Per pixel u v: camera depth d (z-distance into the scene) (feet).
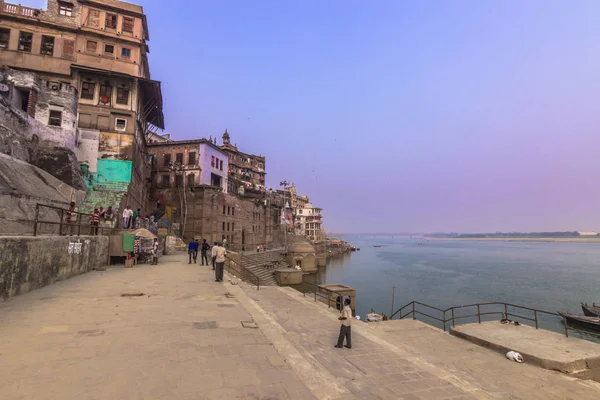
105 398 16.35
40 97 91.04
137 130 118.01
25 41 106.52
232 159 232.32
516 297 140.15
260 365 21.42
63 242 51.34
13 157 72.49
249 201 214.48
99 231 77.20
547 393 25.96
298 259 196.34
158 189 169.89
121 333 26.68
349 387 20.54
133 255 74.74
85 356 21.61
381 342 32.32
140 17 117.70
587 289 158.10
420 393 20.71
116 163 107.65
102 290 44.45
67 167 90.27
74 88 96.99
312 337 32.81
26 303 35.29
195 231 162.81
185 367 20.58
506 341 36.81
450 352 35.19
